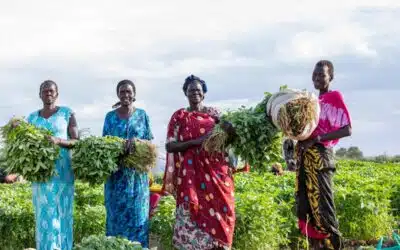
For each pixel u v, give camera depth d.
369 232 12.20
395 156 41.53
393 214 14.40
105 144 9.39
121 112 9.94
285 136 8.25
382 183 15.58
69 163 9.62
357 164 29.66
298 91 8.05
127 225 9.62
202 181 8.86
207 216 8.81
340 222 12.23
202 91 9.12
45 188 9.39
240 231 10.40
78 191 14.24
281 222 11.26
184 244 8.88
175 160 9.18
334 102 8.29
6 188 16.33
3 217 11.11
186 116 9.04
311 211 8.27
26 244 11.36
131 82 9.88
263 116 8.49
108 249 7.92
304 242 11.60
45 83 9.65
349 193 12.25
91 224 11.51
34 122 9.62
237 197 11.07
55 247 9.46
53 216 9.44
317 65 8.54
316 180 8.17
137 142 9.48
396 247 8.04
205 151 8.86
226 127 8.60
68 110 9.83
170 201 11.26
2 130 9.30
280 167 18.81
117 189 9.63
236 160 9.16
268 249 10.74
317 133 8.24
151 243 11.60
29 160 9.07
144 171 9.57
